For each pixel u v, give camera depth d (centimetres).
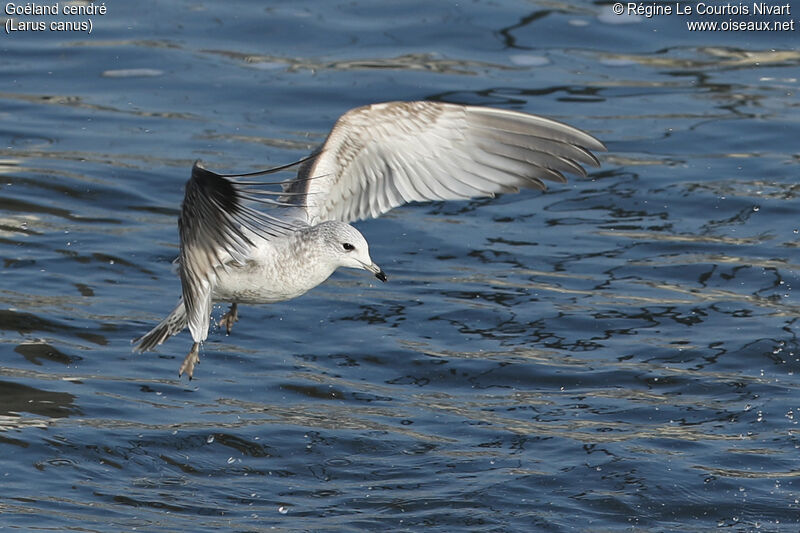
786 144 1739
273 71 1916
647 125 1784
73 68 1916
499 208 1630
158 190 1611
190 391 1229
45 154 1677
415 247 1527
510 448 1147
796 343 1309
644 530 1036
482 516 1047
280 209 1002
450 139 1002
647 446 1148
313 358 1300
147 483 1081
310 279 935
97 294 1393
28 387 1208
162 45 1984
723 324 1352
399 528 1029
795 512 1058
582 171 982
